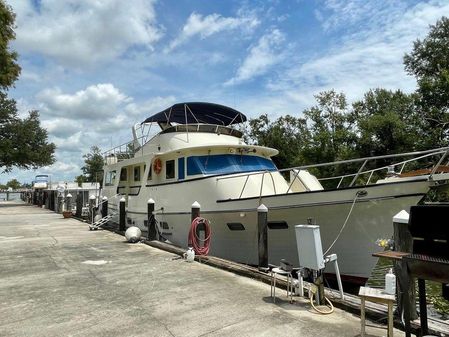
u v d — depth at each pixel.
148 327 4.36
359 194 7.13
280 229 8.35
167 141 11.59
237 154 10.88
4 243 11.03
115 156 16.78
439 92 30.78
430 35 34.31
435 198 8.29
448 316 5.79
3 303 5.29
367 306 4.72
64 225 16.92
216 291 5.83
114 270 7.35
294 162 40.34
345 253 7.61
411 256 3.37
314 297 5.31
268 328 4.29
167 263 8.01
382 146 33.56
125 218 13.84
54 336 4.13
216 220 9.47
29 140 43.47
